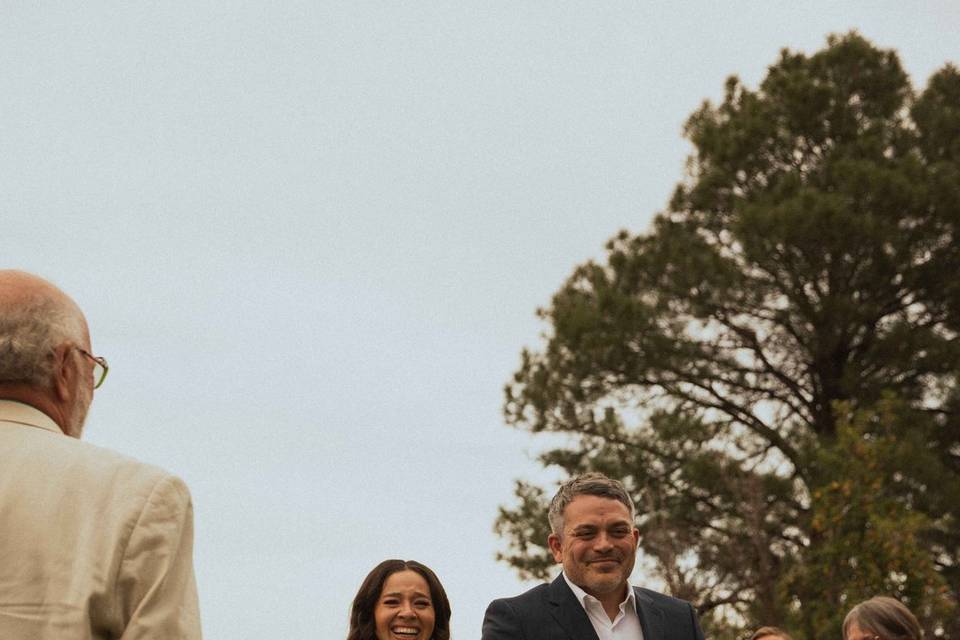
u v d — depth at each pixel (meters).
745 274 27.53
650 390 28.47
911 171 27.05
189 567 3.18
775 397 28.03
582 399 27.95
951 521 24.92
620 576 5.93
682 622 6.13
